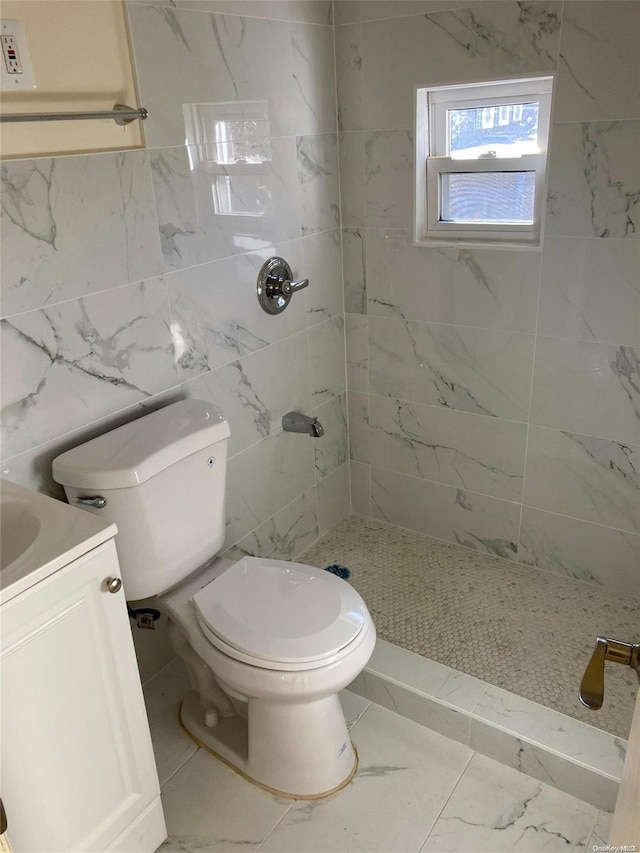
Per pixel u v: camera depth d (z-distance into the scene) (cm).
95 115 144
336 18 205
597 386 199
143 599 167
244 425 210
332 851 153
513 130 197
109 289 160
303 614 155
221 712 183
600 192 180
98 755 134
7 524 136
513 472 226
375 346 239
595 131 175
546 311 200
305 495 244
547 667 188
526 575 229
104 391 165
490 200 207
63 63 142
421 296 222
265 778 166
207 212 180
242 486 215
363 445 258
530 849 151
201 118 172
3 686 114
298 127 203
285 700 148
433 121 207
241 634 150
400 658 192
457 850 151
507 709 174
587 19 167
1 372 143
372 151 214
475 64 187
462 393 226
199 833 158
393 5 194
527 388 212
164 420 167
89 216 152
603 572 220
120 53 152
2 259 138
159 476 154
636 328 187
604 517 213
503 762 171
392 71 201
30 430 151
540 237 196
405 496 255
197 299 183
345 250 232
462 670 188
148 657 197
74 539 122
